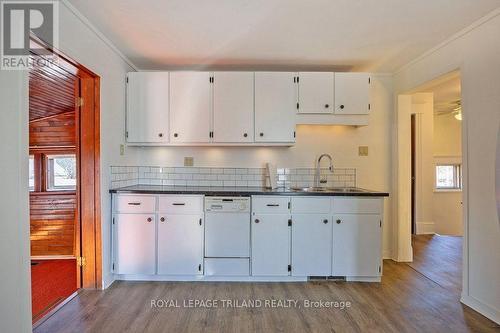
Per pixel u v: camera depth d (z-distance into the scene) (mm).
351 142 3557
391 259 3613
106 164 2725
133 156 3316
